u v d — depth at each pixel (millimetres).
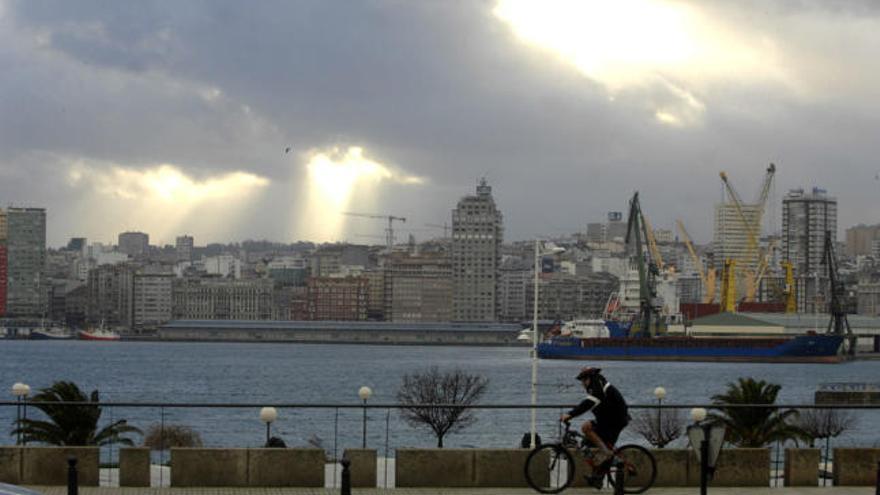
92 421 88000
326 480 60531
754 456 59156
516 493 56406
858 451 60031
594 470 54094
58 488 56156
